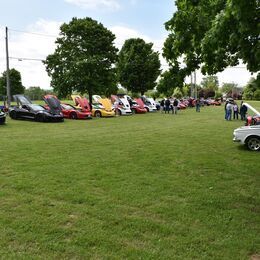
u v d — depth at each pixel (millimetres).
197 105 38938
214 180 8320
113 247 4672
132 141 14508
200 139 15469
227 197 7008
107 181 7934
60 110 25203
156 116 31062
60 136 15859
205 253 4566
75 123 23312
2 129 18703
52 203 6355
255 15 5410
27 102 25453
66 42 37750
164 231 5230
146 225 5434
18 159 10148
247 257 4496
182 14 7473
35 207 6117
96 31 38156
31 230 5133
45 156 10703
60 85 37188
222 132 18219
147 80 48781
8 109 28062
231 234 5180
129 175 8555
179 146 13328
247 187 7789
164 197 6898
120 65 48719
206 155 11508
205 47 6320
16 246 4637
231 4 5094
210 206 6438
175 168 9484
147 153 11633
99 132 17781
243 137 12820
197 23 7328
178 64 8148
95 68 37594
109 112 29969
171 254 4516
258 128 12703
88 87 37375
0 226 5250
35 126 20734
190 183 7977
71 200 6551
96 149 12258
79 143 13664
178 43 7637
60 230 5156
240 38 5918
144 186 7625
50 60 37781
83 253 4484
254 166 9930
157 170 9188
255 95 80875
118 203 6465
